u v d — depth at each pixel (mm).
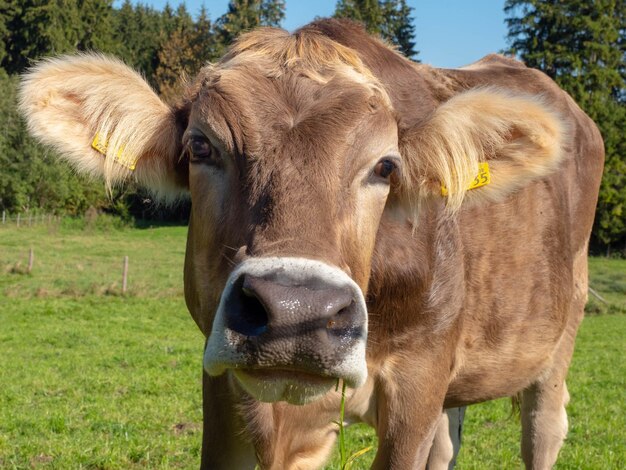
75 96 4066
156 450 9648
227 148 3531
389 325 4449
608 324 30922
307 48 3938
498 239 5355
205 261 3748
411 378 4598
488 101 4164
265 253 3105
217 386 4488
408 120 4496
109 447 9680
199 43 80438
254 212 3307
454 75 5695
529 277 5645
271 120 3498
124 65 4227
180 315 26938
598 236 59969
